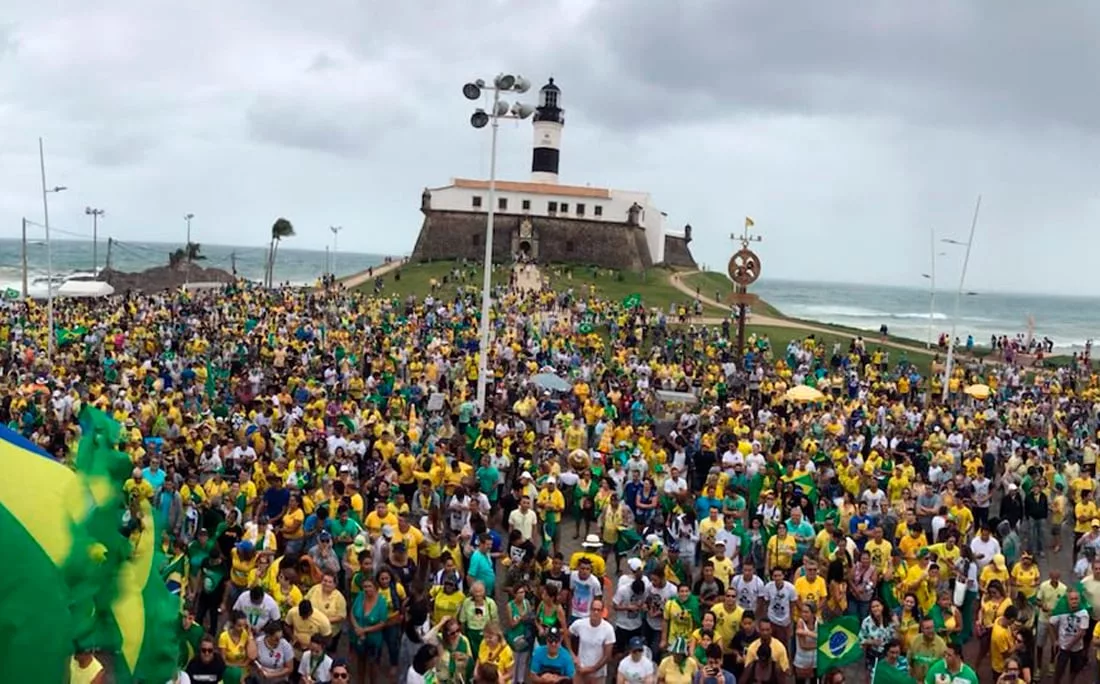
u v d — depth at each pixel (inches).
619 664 541.0
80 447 205.6
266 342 1786.4
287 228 4854.8
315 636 514.9
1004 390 1942.7
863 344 2559.1
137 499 214.2
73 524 187.6
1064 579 879.7
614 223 4493.1
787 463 981.8
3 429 193.0
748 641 539.2
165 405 1062.4
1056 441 1256.8
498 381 1525.6
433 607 563.2
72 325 2010.3
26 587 168.7
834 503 840.3
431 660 466.6
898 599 637.9
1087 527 879.7
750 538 734.5
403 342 1931.6
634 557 671.8
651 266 4736.7
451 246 4537.4
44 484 187.8
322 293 3270.2
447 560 578.9
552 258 4505.4
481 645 518.0
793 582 642.2
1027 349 3011.8
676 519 728.3
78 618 180.4
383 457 915.4
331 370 1492.4
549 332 2284.7
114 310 2381.9
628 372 1702.8
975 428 1330.0
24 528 176.1
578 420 1205.1
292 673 511.2
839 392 1736.0
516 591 577.3
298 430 946.7
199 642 471.2
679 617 561.9
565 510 928.9
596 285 3892.7
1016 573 673.0
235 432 944.9
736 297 1882.4
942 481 946.7
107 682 192.5
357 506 714.8
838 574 641.6
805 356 2129.7
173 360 1509.6
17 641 165.5
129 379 1250.0
